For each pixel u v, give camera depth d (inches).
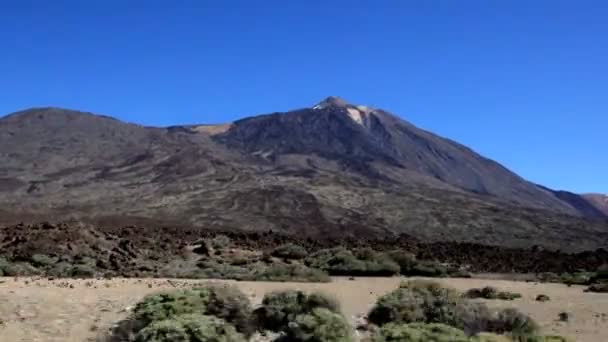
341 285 965.2
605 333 578.6
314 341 452.1
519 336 465.4
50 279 890.7
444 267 1366.9
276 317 523.5
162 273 1178.6
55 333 506.9
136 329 466.9
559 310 724.7
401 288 597.3
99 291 708.7
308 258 1400.1
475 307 565.9
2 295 618.2
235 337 431.5
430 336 403.9
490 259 1813.5
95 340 483.8
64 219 2596.0
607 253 2058.3
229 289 526.0
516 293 896.3
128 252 1412.4
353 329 512.1
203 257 1455.5
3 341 478.6
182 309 480.7
